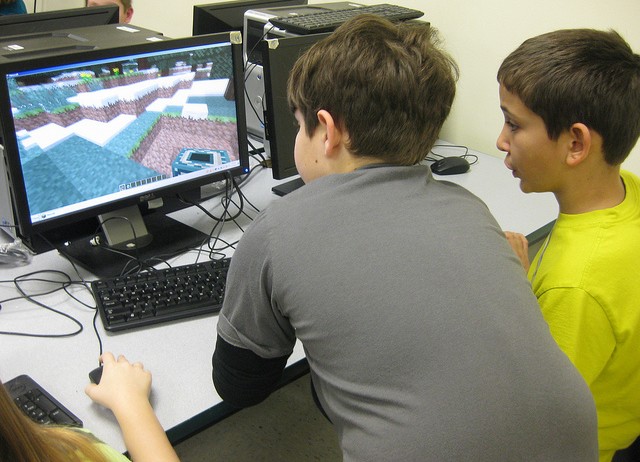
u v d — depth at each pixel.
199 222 1.57
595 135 0.93
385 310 0.69
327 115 0.81
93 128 1.23
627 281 0.92
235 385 0.92
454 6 2.12
